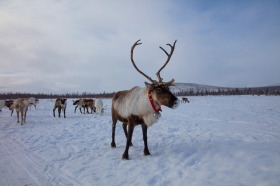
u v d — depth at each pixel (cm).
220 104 2595
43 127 889
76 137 666
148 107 389
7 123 1020
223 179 259
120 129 833
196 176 280
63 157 426
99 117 1299
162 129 795
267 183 229
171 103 361
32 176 327
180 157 379
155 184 269
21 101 972
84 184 286
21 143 568
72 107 2280
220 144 453
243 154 349
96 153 453
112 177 303
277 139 546
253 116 1262
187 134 662
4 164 388
